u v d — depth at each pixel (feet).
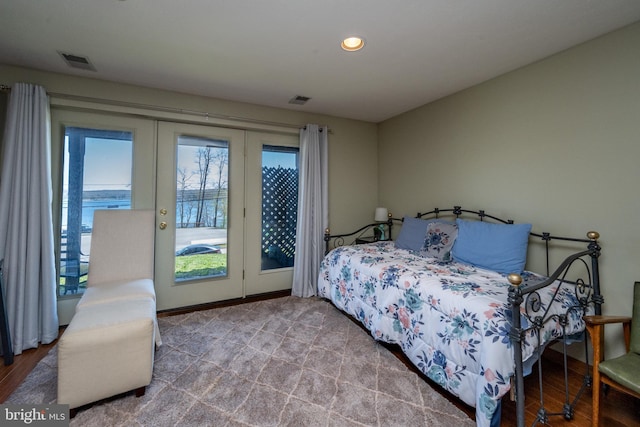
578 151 6.33
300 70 7.63
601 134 5.98
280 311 9.29
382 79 8.17
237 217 10.50
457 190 9.21
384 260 7.95
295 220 11.62
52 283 7.39
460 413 4.85
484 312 4.66
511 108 7.63
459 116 9.09
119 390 4.99
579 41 6.17
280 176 11.27
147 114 8.75
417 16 5.33
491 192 8.18
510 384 4.27
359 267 8.07
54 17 5.41
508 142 7.72
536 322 4.53
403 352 6.70
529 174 7.26
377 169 12.96
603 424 4.64
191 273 9.80
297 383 5.60
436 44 6.30
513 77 7.57
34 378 5.76
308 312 9.21
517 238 6.76
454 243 8.15
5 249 6.85
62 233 8.11
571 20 5.44
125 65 7.37
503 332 4.35
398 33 5.89
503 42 6.22
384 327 6.81
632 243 5.59
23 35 6.03
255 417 4.71
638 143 5.49
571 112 6.43
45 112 7.34
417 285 6.09
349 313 8.42
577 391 5.44
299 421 4.63
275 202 11.21
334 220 12.03
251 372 5.95
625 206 5.67
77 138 8.22
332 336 7.57
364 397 5.22
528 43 6.25
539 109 7.02
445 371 5.15
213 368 6.09
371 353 6.75
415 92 9.16
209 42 6.28
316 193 11.09
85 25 5.67
